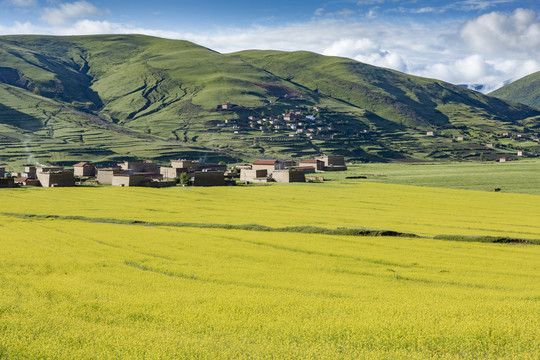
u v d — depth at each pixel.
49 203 112.25
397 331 23.81
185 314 27.89
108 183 174.12
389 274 44.12
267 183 170.50
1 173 195.38
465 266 48.03
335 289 36.28
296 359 20.19
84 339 23.02
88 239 63.59
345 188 152.50
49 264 46.69
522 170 199.00
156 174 190.38
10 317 27.25
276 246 59.69
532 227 77.44
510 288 38.84
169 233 69.44
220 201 119.88
